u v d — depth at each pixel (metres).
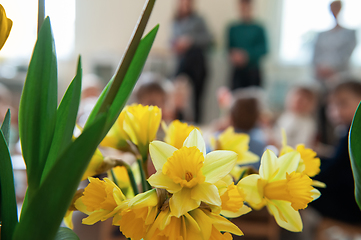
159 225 0.32
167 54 5.96
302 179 0.37
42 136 0.33
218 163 0.36
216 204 0.32
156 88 2.05
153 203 0.33
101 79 5.93
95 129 0.26
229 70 5.85
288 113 4.22
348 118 2.06
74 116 0.32
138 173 0.54
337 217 1.92
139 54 0.35
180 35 5.58
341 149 1.85
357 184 0.36
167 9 5.97
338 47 5.11
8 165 0.34
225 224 0.33
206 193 0.33
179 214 0.32
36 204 0.27
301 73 5.98
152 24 6.00
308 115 4.05
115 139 0.45
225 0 5.88
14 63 5.13
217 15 5.93
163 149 0.37
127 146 0.45
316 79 5.23
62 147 0.31
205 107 5.97
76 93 0.32
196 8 5.93
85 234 1.39
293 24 5.97
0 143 0.33
